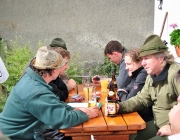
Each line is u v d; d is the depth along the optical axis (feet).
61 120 7.56
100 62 19.04
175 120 5.78
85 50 19.65
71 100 10.39
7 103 7.95
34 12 19.33
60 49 10.82
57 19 19.38
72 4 19.21
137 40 19.54
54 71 8.07
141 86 10.25
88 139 8.03
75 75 16.98
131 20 19.35
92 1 19.19
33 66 8.00
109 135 8.01
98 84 13.00
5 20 19.40
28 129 7.77
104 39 19.56
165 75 8.70
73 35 19.52
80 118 7.84
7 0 19.21
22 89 7.71
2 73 7.73
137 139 9.71
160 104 9.05
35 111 7.55
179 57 13.25
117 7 19.24
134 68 10.80
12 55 16.67
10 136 7.70
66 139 9.73
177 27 14.60
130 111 9.04
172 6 15.37
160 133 8.46
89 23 19.40
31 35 19.54
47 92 7.71
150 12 19.27
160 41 8.87
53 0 19.20
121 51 13.00
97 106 8.91
